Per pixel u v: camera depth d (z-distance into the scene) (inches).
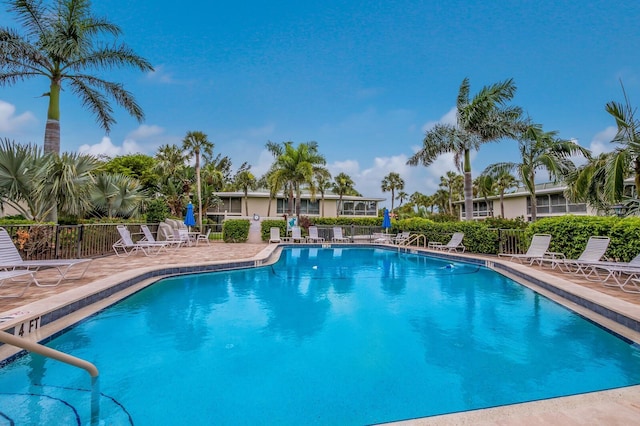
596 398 96.5
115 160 1208.2
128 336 168.4
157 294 259.8
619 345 159.0
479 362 141.1
